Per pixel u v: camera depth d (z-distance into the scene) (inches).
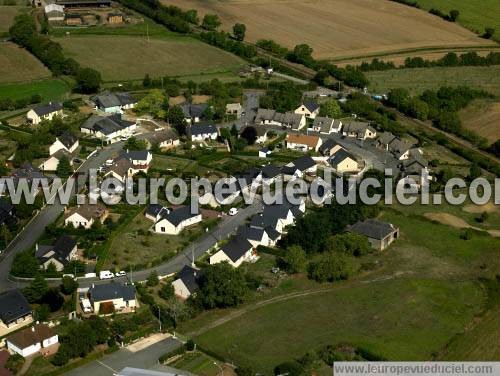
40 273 7736.2
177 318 7066.9
